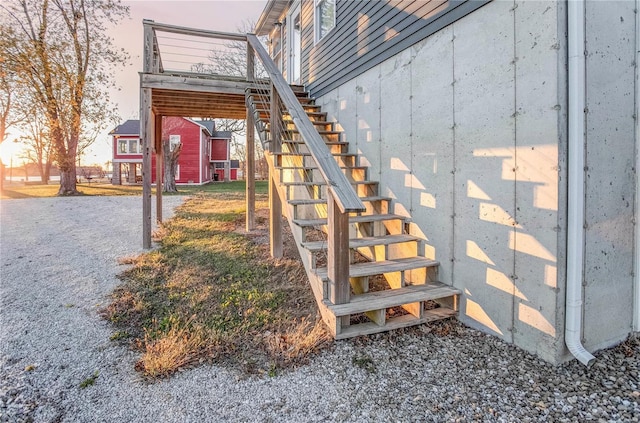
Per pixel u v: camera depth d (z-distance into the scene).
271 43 10.75
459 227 3.23
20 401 2.02
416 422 1.88
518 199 2.62
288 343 2.71
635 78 2.59
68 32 12.16
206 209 9.07
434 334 2.91
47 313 3.20
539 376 2.28
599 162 2.43
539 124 2.45
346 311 2.72
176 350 2.49
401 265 3.35
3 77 10.92
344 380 2.26
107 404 2.02
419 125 3.77
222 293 3.67
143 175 5.34
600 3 2.40
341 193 2.66
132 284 3.89
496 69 2.79
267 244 5.38
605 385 2.17
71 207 9.73
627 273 2.65
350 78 5.29
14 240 5.88
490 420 1.89
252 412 1.97
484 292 2.95
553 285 2.38
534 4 2.46
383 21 4.40
